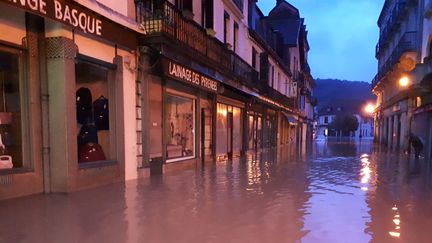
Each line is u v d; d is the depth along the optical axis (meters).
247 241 4.81
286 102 33.78
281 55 32.78
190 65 11.99
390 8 35.75
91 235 4.87
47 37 7.27
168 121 12.03
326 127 90.81
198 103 14.18
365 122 87.56
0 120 6.73
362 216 6.30
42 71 7.25
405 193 8.63
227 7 17.53
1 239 4.60
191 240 4.79
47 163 7.34
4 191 6.52
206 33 13.86
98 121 8.90
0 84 6.70
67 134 7.29
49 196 7.08
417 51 23.53
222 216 6.09
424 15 21.20
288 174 12.02
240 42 19.92
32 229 5.03
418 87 19.75
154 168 10.97
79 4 7.28
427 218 6.21
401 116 27.64
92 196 7.29
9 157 6.80
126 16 9.13
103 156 8.94
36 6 6.18
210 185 9.28
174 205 6.79
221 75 15.19
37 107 7.18
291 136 40.69
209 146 15.76
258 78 22.84
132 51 9.71
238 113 20.19
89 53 8.10
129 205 6.64
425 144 20.50
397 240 4.98
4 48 6.59
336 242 4.86
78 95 8.19
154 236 4.91
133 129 9.80
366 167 14.81
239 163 15.64
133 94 9.79
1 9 6.41
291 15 39.53
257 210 6.59
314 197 7.96
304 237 5.05
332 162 16.97
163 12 10.23
